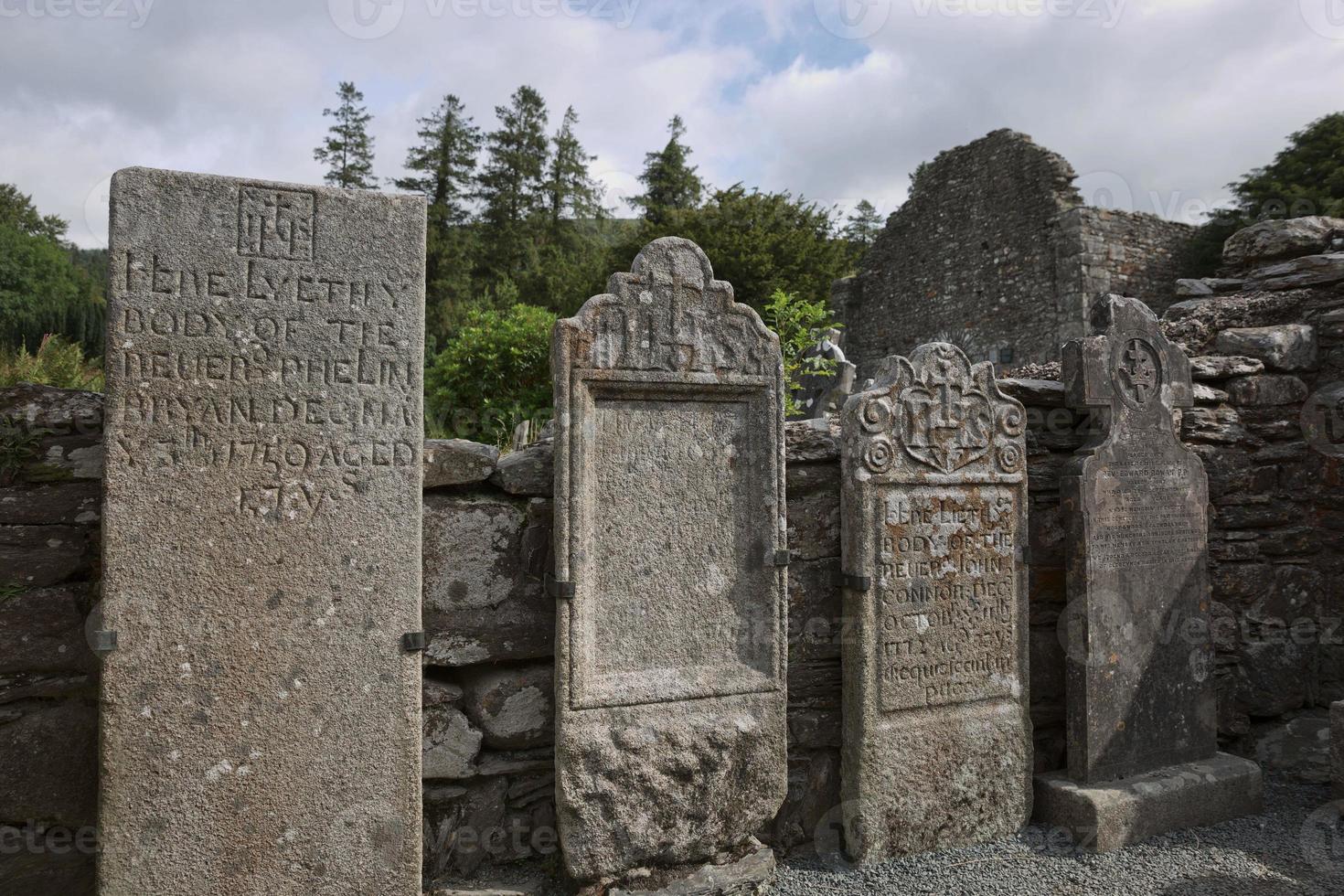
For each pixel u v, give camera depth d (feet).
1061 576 12.98
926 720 11.22
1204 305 16.72
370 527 8.68
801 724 11.14
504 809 9.96
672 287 9.95
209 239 8.16
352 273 8.67
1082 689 12.03
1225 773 12.46
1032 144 45.52
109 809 7.76
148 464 7.89
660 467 9.98
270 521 8.30
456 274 79.87
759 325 10.43
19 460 8.52
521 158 90.53
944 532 11.46
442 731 9.59
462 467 9.77
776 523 10.42
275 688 8.32
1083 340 12.53
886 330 54.60
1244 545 14.75
